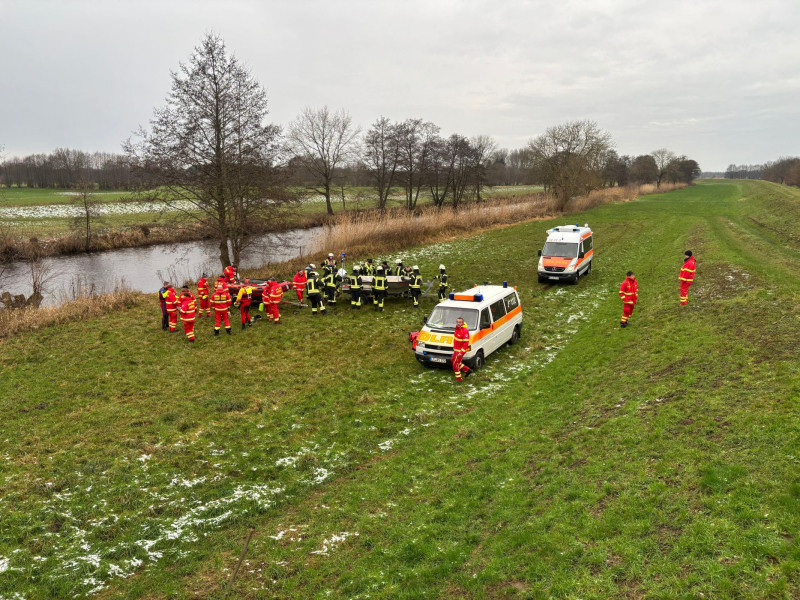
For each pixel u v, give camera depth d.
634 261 28.84
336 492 9.30
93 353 16.02
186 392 13.41
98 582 7.14
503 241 36.81
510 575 6.49
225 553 7.79
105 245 40.91
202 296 20.19
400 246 34.34
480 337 14.88
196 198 26.48
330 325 19.11
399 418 11.99
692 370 11.22
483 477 9.12
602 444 9.12
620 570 6.00
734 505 6.46
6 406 12.42
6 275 31.62
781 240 32.81
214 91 25.23
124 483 9.45
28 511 8.59
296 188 31.70
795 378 9.33
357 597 6.63
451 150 58.06
